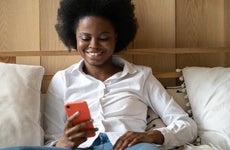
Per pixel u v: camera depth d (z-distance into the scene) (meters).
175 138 1.29
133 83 1.42
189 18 1.76
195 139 1.44
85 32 1.35
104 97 1.38
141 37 1.74
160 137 1.24
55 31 1.70
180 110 1.42
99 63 1.40
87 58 1.39
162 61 1.75
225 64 1.79
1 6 1.68
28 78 1.41
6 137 1.24
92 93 1.39
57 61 1.71
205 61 1.78
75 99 1.39
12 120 1.27
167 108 1.42
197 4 1.76
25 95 1.35
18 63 1.70
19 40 1.70
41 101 1.51
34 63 1.70
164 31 1.75
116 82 1.42
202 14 1.77
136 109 1.39
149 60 1.74
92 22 1.35
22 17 1.69
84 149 1.17
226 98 1.47
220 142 1.37
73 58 1.71
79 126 1.08
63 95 1.42
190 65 1.77
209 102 1.49
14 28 1.69
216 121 1.43
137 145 1.14
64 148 1.07
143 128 1.40
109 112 1.35
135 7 1.72
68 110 1.10
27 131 1.27
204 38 1.77
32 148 1.03
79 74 1.43
